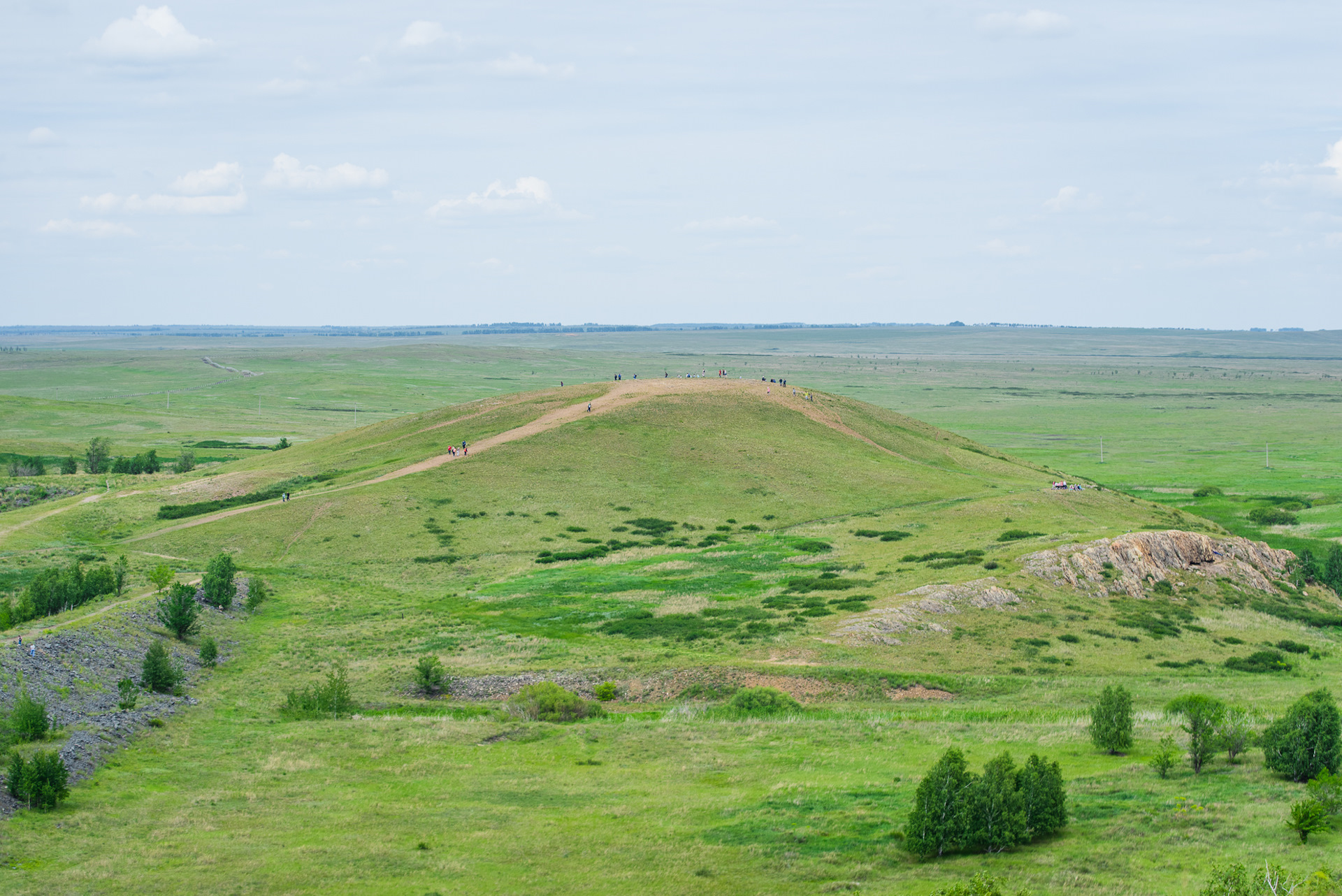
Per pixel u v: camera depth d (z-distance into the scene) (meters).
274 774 42.81
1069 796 37.97
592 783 41.50
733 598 82.44
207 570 83.69
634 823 36.28
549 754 45.97
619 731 50.06
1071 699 56.94
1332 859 29.28
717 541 106.50
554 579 92.12
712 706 56.06
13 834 33.59
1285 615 81.38
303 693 56.44
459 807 38.25
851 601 77.19
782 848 33.47
